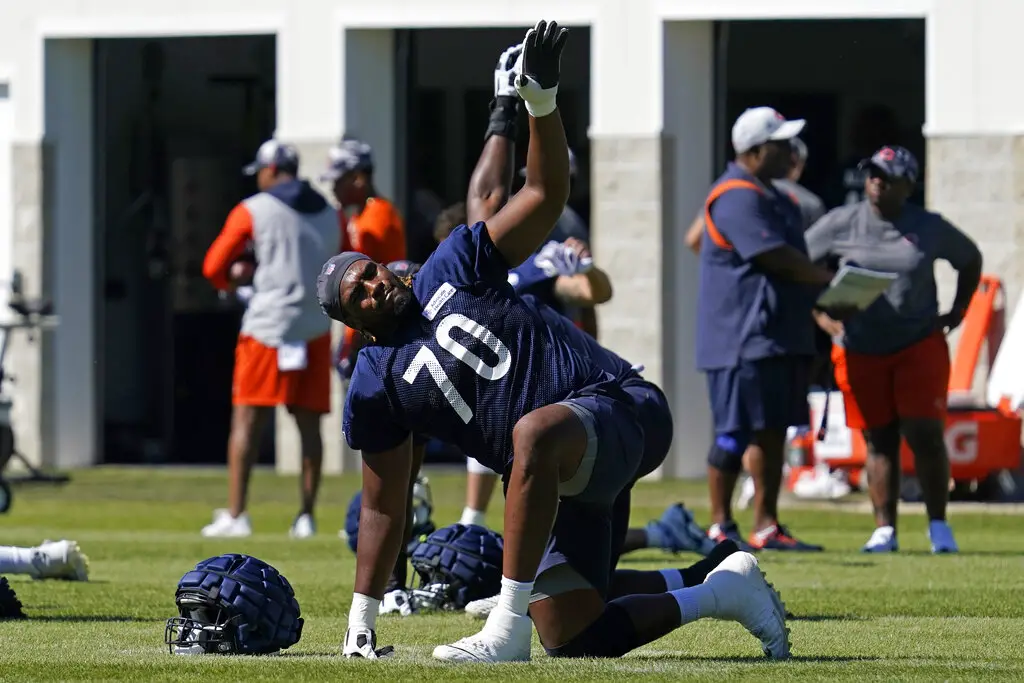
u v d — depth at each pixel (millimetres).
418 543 25406
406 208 60969
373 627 18500
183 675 16359
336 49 60312
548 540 17562
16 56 62875
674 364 58688
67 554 27766
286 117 60719
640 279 58531
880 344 35531
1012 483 50281
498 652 17406
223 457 64188
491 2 59375
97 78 63500
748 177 35000
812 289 35250
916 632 21406
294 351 39156
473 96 60562
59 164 63188
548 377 17641
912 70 58125
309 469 39812
